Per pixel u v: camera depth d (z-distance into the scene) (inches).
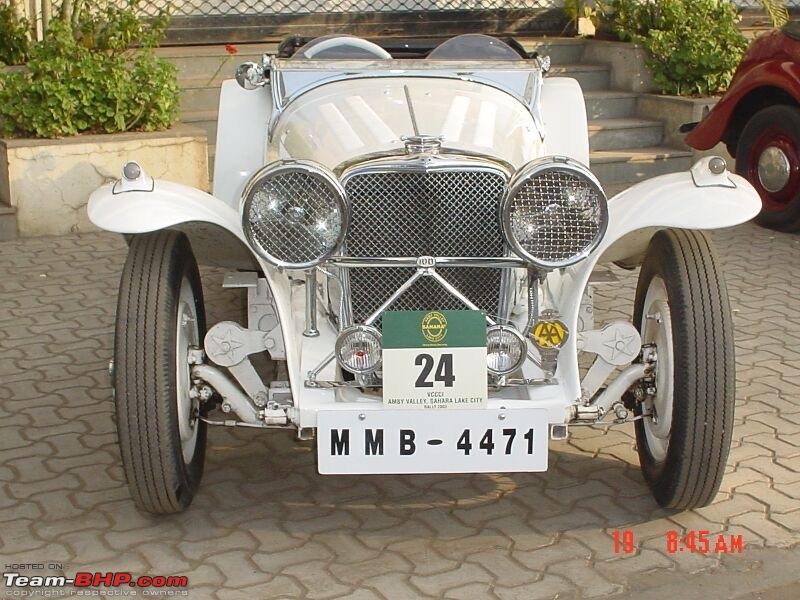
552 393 145.6
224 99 204.5
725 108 320.2
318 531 155.9
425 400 140.6
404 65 191.0
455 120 163.9
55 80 305.4
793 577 143.6
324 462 141.6
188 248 158.1
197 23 389.1
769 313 247.9
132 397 144.3
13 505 161.5
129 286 147.1
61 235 302.0
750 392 204.2
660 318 156.2
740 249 297.7
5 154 294.0
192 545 151.6
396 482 171.3
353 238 149.0
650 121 375.9
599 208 139.6
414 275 146.9
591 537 153.8
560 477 172.1
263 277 179.6
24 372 211.0
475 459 142.3
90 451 179.3
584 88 393.4
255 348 152.2
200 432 164.6
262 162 199.6
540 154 178.4
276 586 141.3
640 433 167.5
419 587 141.1
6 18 346.6
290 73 191.5
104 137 301.6
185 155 313.0
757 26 448.8
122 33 336.5
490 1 418.9
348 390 149.0
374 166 145.9
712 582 142.4
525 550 150.4
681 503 155.0
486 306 154.3
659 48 377.7
